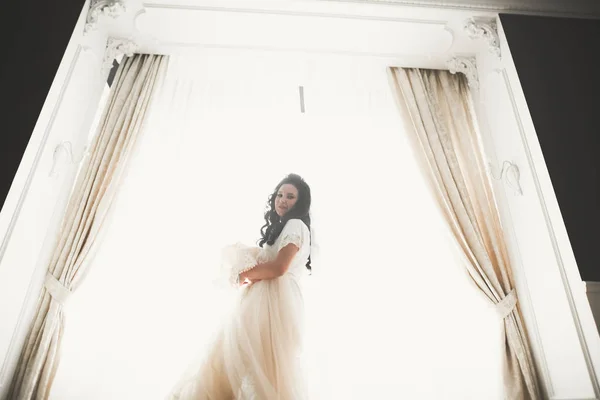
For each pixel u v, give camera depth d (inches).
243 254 70.0
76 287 82.3
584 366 71.3
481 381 83.1
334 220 98.4
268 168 104.6
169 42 112.1
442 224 95.5
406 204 102.3
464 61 112.9
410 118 110.7
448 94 115.3
